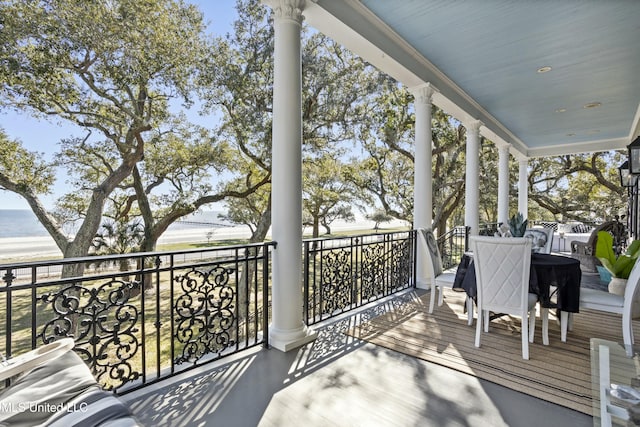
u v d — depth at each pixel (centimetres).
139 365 488
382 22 320
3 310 746
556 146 894
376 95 818
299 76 260
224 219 989
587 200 1394
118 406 110
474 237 254
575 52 378
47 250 943
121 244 781
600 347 183
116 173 786
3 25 540
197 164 859
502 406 180
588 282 468
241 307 748
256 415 172
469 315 304
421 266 449
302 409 177
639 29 329
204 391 194
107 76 669
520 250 236
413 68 384
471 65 414
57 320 166
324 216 1031
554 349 252
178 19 707
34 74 591
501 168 747
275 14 257
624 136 786
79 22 577
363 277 388
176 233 1125
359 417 170
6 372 121
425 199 440
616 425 133
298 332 261
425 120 426
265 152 808
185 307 223
